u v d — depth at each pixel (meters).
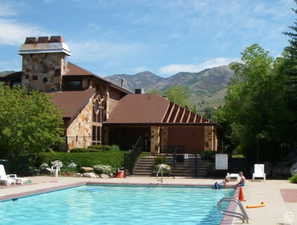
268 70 40.19
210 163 34.94
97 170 33.38
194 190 25.69
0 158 32.94
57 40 45.41
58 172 33.25
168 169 34.16
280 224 12.71
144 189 26.25
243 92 39.59
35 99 33.22
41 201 21.08
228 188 25.98
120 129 45.94
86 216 17.28
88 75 44.41
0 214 17.55
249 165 35.34
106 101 45.56
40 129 31.89
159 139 43.22
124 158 34.78
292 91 36.72
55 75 45.06
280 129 35.06
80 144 39.88
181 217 17.03
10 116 31.23
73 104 40.41
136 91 55.50
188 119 43.97
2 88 34.38
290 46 38.94
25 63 45.97
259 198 19.45
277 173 34.28
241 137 36.78
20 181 25.69
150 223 15.74
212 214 17.50
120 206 19.94
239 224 12.73
